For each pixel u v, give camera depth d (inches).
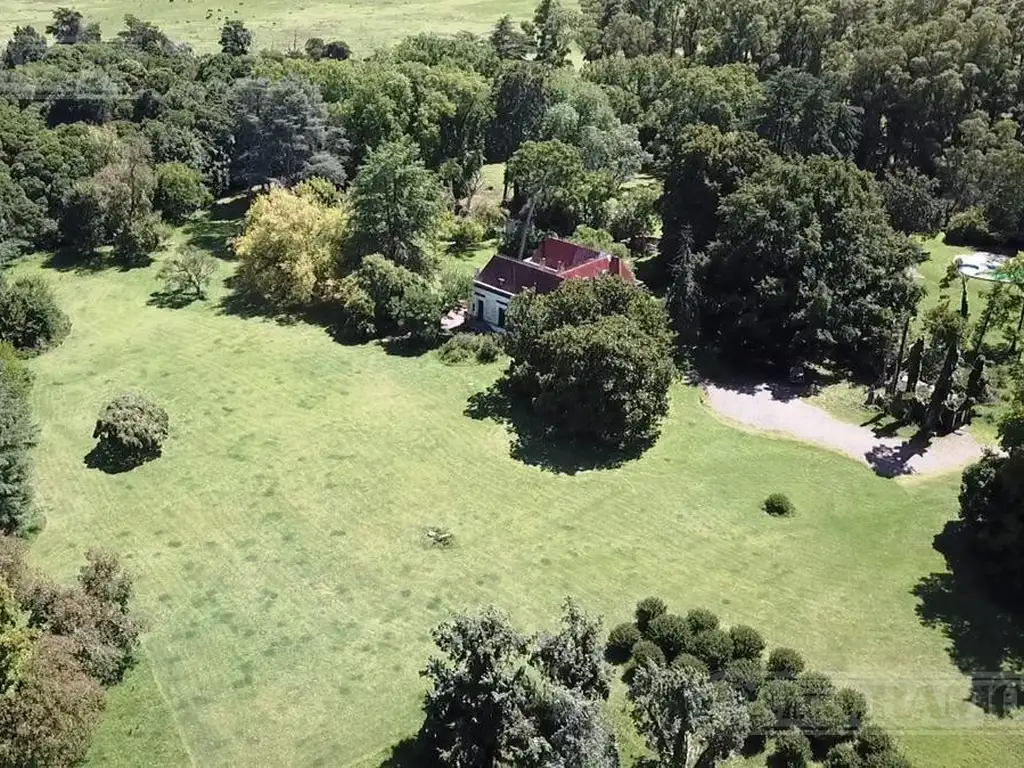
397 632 1830.7
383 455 2456.9
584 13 6402.6
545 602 1903.3
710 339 3068.4
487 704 1446.9
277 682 1707.7
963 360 2807.6
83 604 1697.8
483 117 4603.8
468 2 7854.3
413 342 3068.4
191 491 2304.4
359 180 3329.2
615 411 2434.8
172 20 7047.2
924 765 1512.1
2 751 1423.5
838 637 1806.1
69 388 2810.0
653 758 1505.9
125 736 1587.1
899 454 2475.4
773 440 2554.1
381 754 1546.5
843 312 2839.6
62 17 6171.3
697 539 2114.9
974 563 2027.6
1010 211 3764.8
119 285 3602.4
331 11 7465.6
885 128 4301.2
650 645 1705.2
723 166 3230.8
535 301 2682.1
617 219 3870.6
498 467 2401.6
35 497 2276.1
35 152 3969.0
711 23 5438.0
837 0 4655.5
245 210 4360.2
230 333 3193.9
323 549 2086.6
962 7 4195.4
